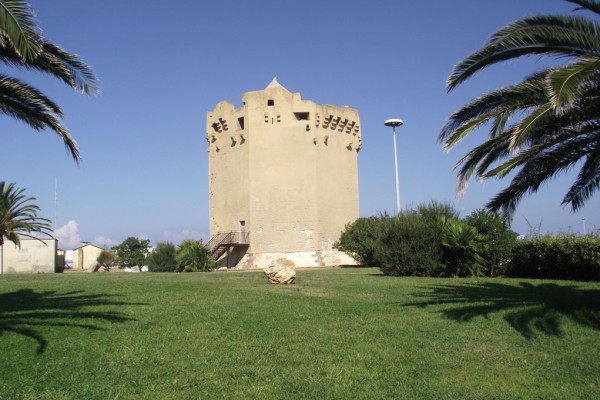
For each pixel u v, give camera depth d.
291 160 41.44
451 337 8.91
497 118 11.14
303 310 11.83
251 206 40.84
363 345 8.44
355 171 45.56
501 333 9.11
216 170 44.88
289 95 42.12
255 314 11.25
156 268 38.19
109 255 52.81
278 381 6.64
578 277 19.89
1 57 9.52
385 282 19.00
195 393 6.23
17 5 7.39
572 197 13.36
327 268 35.94
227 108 43.84
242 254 41.28
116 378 6.83
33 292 15.79
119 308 11.98
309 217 41.16
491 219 23.19
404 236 23.42
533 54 10.08
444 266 22.38
